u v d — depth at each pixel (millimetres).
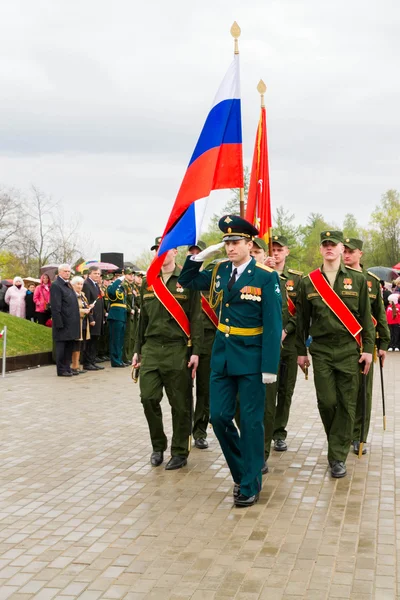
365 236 67250
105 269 21766
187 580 4832
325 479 7258
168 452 8430
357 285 7637
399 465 7781
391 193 65750
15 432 9547
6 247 49219
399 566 5008
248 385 6449
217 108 7457
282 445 8523
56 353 15297
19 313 21047
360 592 4609
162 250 7277
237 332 6512
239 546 5418
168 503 6516
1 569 5066
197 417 8828
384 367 17672
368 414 8539
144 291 7984
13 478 7355
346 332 7516
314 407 11508
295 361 8633
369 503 6441
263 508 6332
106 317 18188
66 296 15133
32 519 6109
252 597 4559
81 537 5668
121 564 5121
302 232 45156
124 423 10148
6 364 15852
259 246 7613
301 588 4676
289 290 8961
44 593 4676
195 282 6953
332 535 5625
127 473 7539
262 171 8547
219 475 7473
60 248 48375
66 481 7246
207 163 7359
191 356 7723
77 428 9805
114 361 17125
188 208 7305
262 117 8562
